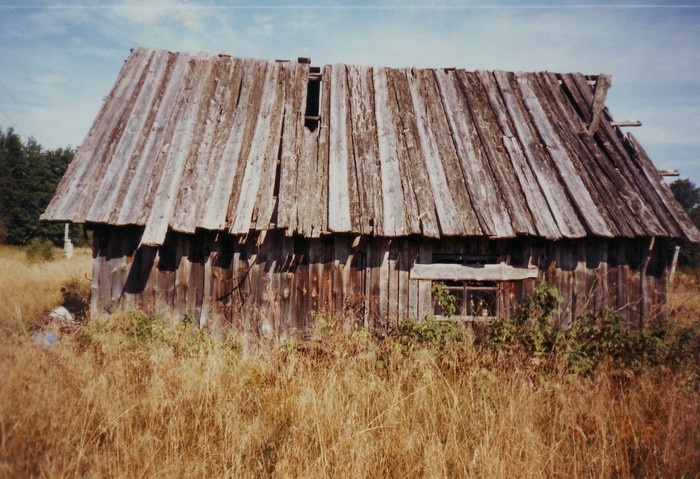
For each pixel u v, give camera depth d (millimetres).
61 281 10695
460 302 8367
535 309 6867
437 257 7430
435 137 8438
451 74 9852
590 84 10039
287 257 7074
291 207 6977
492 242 7336
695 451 4289
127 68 8984
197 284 6992
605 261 7438
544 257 7363
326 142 8195
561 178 7859
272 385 5586
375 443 4254
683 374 5816
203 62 9180
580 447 4508
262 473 3922
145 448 3973
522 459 4160
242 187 7203
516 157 8180
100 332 5844
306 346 6332
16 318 5281
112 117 8055
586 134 8805
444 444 4438
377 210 7062
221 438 4332
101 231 6914
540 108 9227
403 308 7145
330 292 7094
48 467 3482
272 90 8898
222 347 6434
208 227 6633
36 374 4297
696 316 8695
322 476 3736
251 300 7020
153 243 6340
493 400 5012
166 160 7402
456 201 7328
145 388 4945
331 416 4531
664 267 7531
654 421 4969
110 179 7102
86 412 4254
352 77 9445
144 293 6930
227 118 8266
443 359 5809
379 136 8266
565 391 5293
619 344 6211
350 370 5496
